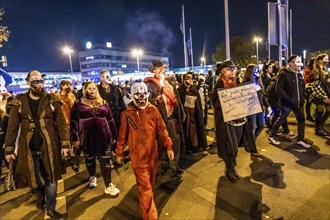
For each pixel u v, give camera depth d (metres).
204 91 9.31
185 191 4.46
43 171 3.80
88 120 4.60
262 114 5.60
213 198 4.14
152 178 3.71
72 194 4.76
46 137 3.71
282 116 6.13
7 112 5.12
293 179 4.48
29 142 3.69
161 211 3.90
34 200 4.71
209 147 6.85
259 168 5.08
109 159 4.68
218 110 4.59
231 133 4.65
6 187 5.32
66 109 6.75
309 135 6.72
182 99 6.11
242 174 4.90
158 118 3.78
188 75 6.09
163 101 4.91
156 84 4.93
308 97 6.80
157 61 4.97
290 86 5.80
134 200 4.36
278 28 11.23
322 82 6.54
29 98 3.76
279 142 6.41
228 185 4.52
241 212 3.70
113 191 4.61
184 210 3.87
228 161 4.64
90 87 4.66
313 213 3.50
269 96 6.93
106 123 4.70
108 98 6.11
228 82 4.60
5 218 4.12
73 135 4.76
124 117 3.71
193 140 6.18
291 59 5.78
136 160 3.61
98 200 4.45
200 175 5.06
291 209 3.64
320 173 4.61
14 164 3.80
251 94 4.60
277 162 5.26
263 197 4.02
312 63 6.69
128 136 3.73
